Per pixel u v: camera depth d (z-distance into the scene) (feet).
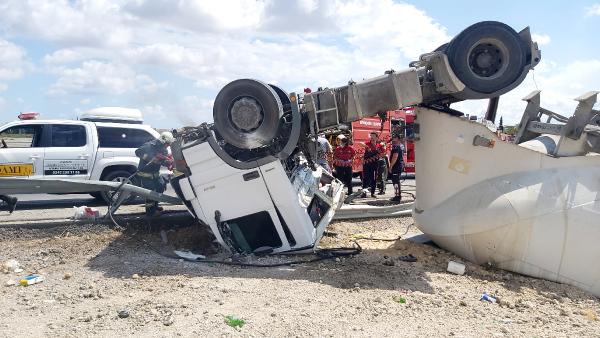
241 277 22.11
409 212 38.17
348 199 38.68
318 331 16.33
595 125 25.89
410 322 17.60
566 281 23.24
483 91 24.94
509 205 23.81
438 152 26.40
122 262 24.22
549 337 16.92
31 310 17.90
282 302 18.86
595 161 24.72
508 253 23.86
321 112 25.31
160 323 16.56
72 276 22.06
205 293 19.70
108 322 16.65
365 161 50.57
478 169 25.50
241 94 24.48
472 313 18.93
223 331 16.01
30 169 38.27
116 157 40.65
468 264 25.11
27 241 27.07
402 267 24.38
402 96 24.67
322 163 37.76
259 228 26.00
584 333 17.52
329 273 22.94
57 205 39.52
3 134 38.45
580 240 23.03
